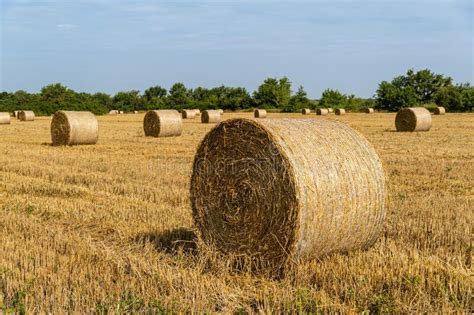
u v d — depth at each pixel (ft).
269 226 26.89
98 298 22.52
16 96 338.75
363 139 29.43
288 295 22.20
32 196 45.39
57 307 21.58
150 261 27.14
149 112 104.47
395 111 304.71
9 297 22.91
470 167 58.75
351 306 21.50
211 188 29.68
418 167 58.80
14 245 30.50
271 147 26.91
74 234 33.04
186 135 107.24
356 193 27.40
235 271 27.32
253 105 317.83
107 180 51.83
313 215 26.04
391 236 31.63
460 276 23.98
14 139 101.91
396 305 21.29
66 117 86.02
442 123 147.54
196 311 21.26
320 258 27.35
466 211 37.40
